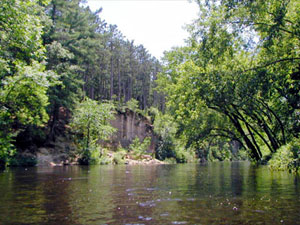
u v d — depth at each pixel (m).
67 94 28.30
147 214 3.52
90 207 4.00
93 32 36.00
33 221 3.22
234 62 15.87
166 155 42.03
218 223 3.04
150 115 53.84
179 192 5.42
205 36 14.12
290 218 3.23
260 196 4.78
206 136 24.42
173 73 26.23
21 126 25.11
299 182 6.80
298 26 12.35
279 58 13.77
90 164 25.98
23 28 10.54
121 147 39.38
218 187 6.14
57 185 6.95
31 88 14.91
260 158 21.25
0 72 13.44
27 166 20.98
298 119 15.95
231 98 15.27
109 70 55.50
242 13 12.99
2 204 4.27
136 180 8.23
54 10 29.23
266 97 14.85
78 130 29.05
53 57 25.84
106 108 30.80
